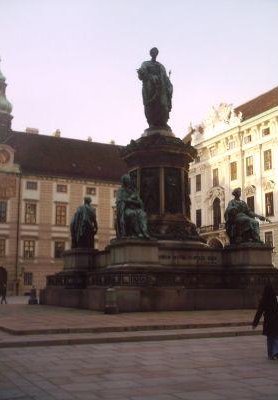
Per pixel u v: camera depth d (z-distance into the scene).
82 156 66.88
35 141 65.81
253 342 11.36
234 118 58.19
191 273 18.45
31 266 59.28
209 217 61.47
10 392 6.65
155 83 21.59
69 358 9.23
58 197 61.94
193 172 65.44
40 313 17.34
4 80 64.38
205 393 6.58
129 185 18.52
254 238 19.83
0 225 58.56
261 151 54.38
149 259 17.55
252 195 55.22
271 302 9.25
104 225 63.94
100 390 6.75
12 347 10.59
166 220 19.88
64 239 61.28
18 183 60.09
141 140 20.53
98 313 16.48
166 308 16.98
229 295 18.00
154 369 8.20
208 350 10.16
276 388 6.87
